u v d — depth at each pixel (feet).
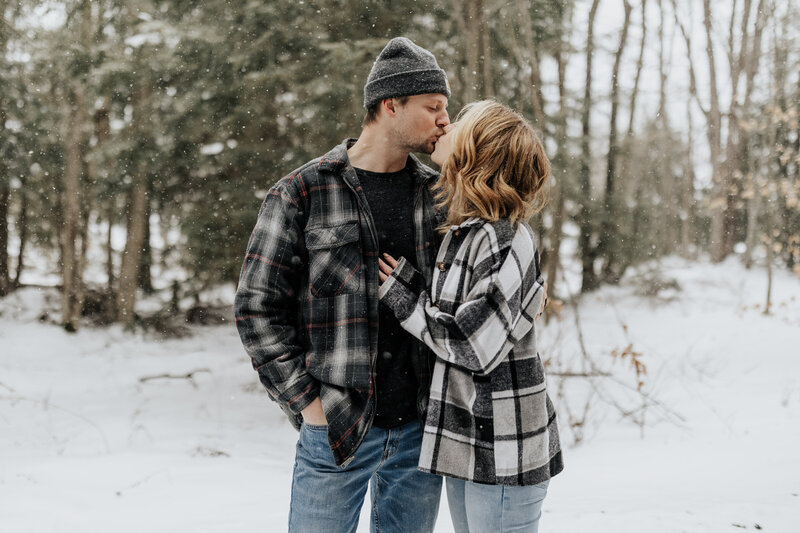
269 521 10.28
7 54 45.83
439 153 5.63
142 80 29.48
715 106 73.51
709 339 37.14
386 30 26.37
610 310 49.47
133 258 46.14
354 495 5.62
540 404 5.41
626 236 55.62
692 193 89.76
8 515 11.60
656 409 21.34
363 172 5.71
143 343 43.24
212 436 21.83
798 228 64.34
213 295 50.42
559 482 13.39
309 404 5.26
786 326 41.70
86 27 39.37
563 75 46.14
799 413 19.66
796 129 53.06
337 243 5.37
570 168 40.96
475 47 26.32
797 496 9.95
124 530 10.52
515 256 5.22
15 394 29.86
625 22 58.85
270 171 27.89
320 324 5.37
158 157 30.68
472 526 5.44
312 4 25.75
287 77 25.14
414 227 5.75
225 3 25.88
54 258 62.85
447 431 5.31
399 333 5.61
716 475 12.69
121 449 19.86
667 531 8.34
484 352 4.99
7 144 46.44
